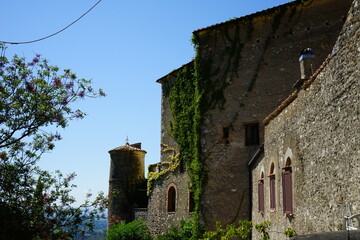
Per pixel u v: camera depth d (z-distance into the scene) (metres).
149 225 31.44
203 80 23.53
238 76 22.55
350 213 7.44
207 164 22.34
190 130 25.12
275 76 21.41
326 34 20.27
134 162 42.47
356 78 7.26
